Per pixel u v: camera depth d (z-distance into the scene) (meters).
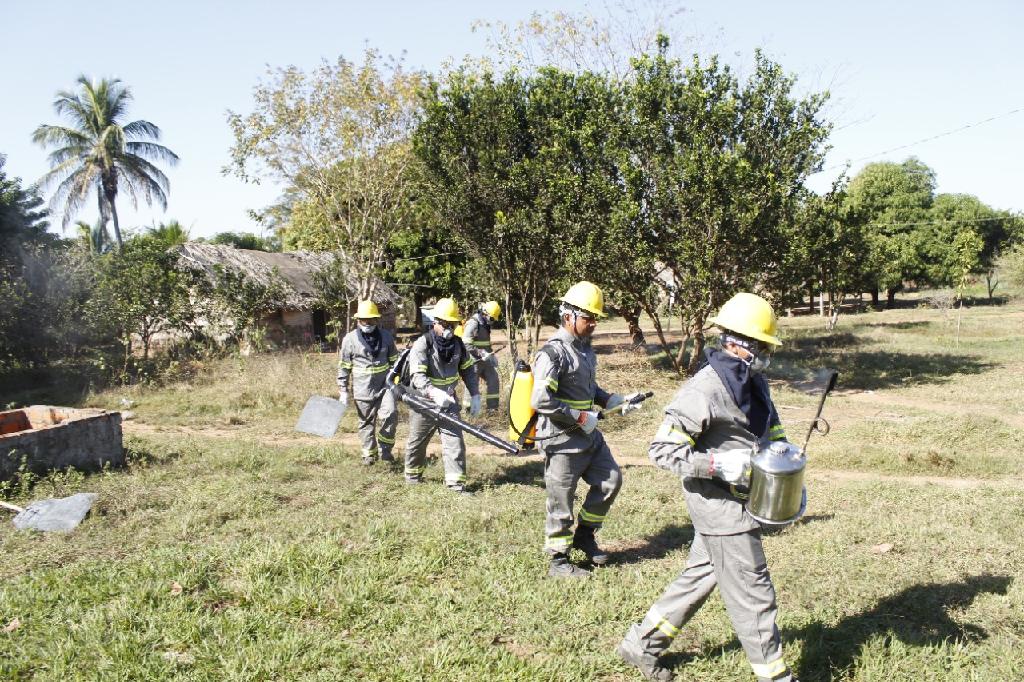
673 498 7.18
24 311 18.83
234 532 5.95
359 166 22.70
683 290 17.05
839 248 19.20
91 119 42.19
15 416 8.61
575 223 17.11
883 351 23.31
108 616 4.31
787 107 16.33
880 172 50.88
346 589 4.69
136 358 18.73
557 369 5.06
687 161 15.74
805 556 5.47
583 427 5.07
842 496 7.24
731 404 3.50
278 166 22.23
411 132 21.03
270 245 53.72
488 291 19.27
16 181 22.70
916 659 3.93
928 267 48.41
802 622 4.36
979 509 6.70
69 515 6.12
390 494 7.24
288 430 11.45
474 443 10.46
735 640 4.16
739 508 3.51
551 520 5.21
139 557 5.31
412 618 4.36
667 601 3.77
